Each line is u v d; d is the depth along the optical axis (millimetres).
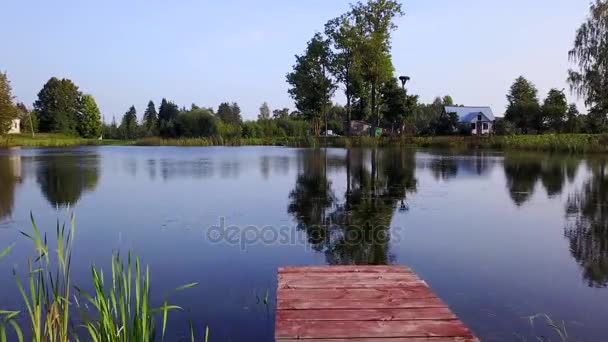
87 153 27297
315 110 40062
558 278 4105
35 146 41688
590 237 5691
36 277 4055
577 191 9984
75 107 63062
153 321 2742
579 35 28766
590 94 28125
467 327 2934
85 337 2842
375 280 3584
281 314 2893
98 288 2451
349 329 2674
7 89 42094
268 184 11016
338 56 36750
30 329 3002
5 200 8523
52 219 6785
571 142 25719
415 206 7957
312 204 8102
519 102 46406
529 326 3080
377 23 35188
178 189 10102
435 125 46188
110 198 8758
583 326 3080
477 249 5113
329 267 3975
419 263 4570
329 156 22594
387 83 36844
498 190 10078
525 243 5387
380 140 34656
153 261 4602
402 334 2613
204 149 33344
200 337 2928
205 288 3801
